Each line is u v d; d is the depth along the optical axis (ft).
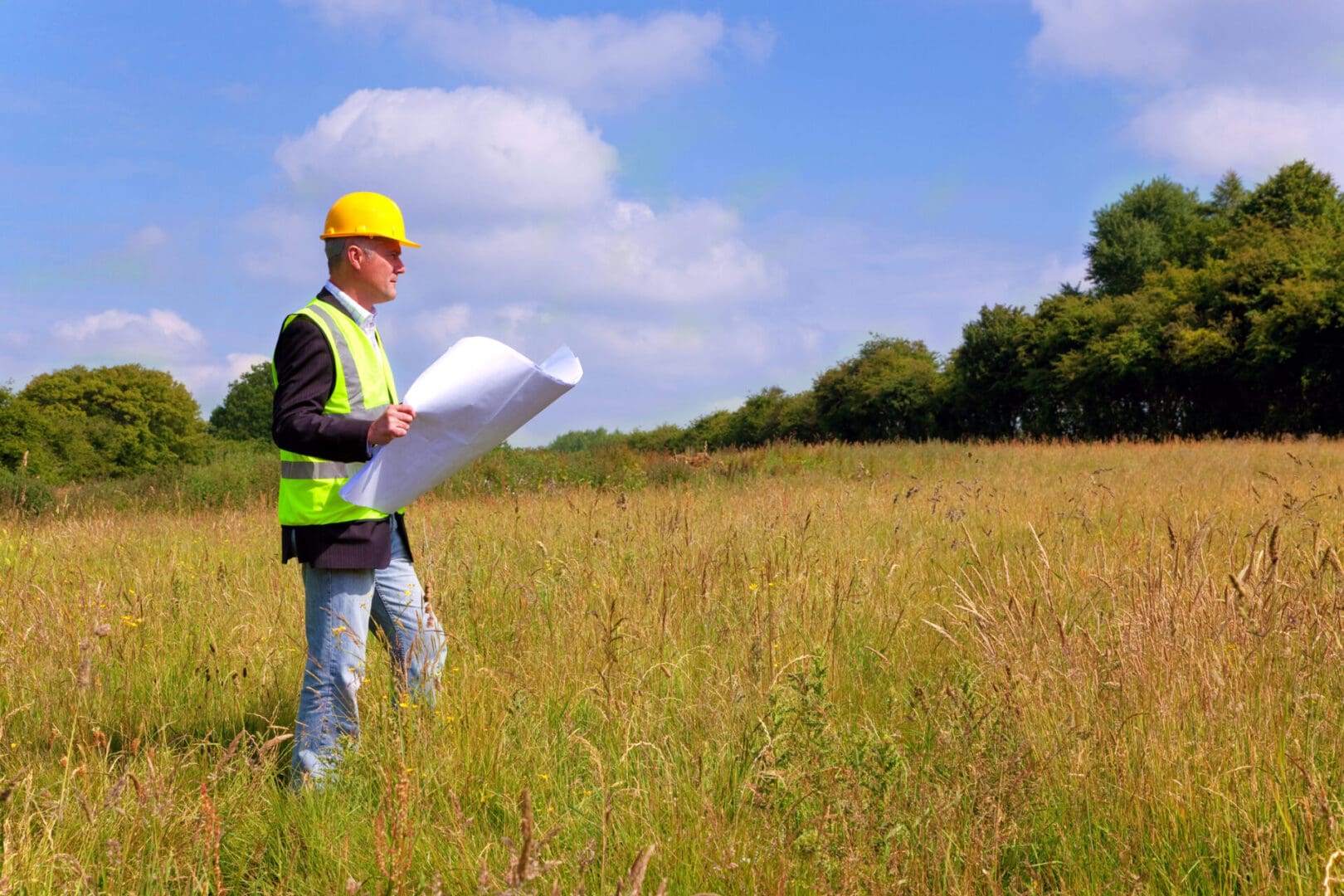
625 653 12.03
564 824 6.97
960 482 36.06
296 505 9.74
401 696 10.11
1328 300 98.27
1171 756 8.41
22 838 7.23
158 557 20.26
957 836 7.50
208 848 7.37
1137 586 12.33
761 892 6.90
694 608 14.25
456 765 9.11
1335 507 23.02
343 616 9.85
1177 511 24.41
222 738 10.68
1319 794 7.41
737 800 8.43
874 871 6.88
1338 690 9.89
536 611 14.23
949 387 163.32
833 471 57.26
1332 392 101.30
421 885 6.95
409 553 10.82
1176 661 9.86
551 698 10.94
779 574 15.80
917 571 17.47
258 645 13.11
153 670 11.95
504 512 27.20
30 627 12.49
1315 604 11.05
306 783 9.20
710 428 231.71
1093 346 126.11
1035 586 13.76
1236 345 109.09
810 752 8.30
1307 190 143.02
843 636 13.20
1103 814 8.02
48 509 44.65
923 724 9.74
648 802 8.16
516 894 5.46
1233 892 6.95
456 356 9.06
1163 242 170.09
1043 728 9.21
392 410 8.76
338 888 7.30
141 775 8.55
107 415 218.38
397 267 10.55
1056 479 39.14
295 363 9.62
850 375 185.47
